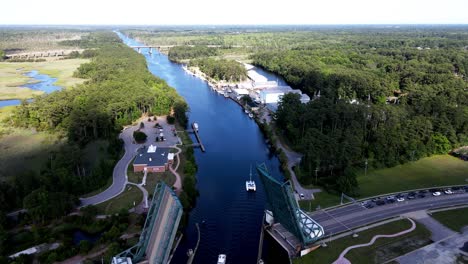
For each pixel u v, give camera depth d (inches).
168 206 4030.5
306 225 4712.1
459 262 4343.0
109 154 7618.1
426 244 4677.7
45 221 5157.5
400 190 6146.7
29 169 6909.5
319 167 6535.4
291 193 4402.1
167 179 6545.3
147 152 7381.9
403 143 7347.4
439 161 7367.1
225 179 6801.2
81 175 6609.3
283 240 4896.7
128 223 5147.6
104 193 6038.4
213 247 4869.6
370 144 7411.4
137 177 6628.9
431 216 5319.9
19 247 4628.4
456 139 7824.8
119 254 4163.4
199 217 5536.4
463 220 5211.6
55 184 5871.1
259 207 5846.5
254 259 4670.3
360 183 6432.1
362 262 4357.8
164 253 4020.7
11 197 5605.3
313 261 4424.2
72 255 4475.9
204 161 7618.1
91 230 5027.1
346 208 5570.9
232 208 5802.2
